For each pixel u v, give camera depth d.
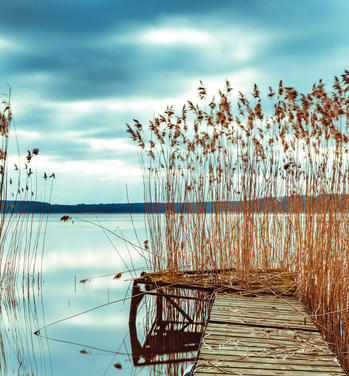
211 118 7.89
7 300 9.61
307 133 6.53
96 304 9.55
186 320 7.80
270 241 7.79
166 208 7.79
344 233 5.62
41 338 7.24
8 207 9.71
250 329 4.96
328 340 5.65
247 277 6.96
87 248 21.55
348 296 5.41
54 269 14.34
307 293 6.40
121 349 6.73
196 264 7.70
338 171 5.77
